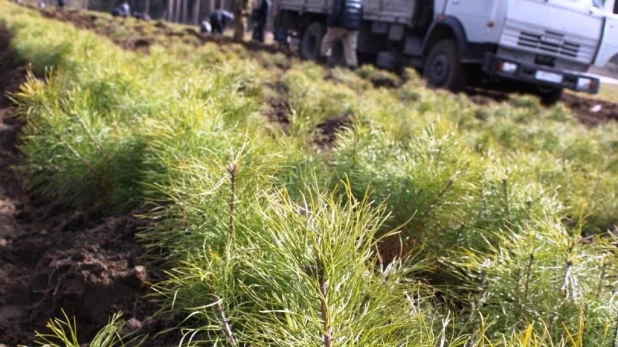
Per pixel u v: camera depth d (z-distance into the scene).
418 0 14.16
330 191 3.74
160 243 2.99
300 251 1.76
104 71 5.61
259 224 2.69
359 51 16.23
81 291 2.84
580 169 5.58
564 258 2.56
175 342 2.62
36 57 8.34
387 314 2.19
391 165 3.62
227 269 2.45
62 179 4.26
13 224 4.10
